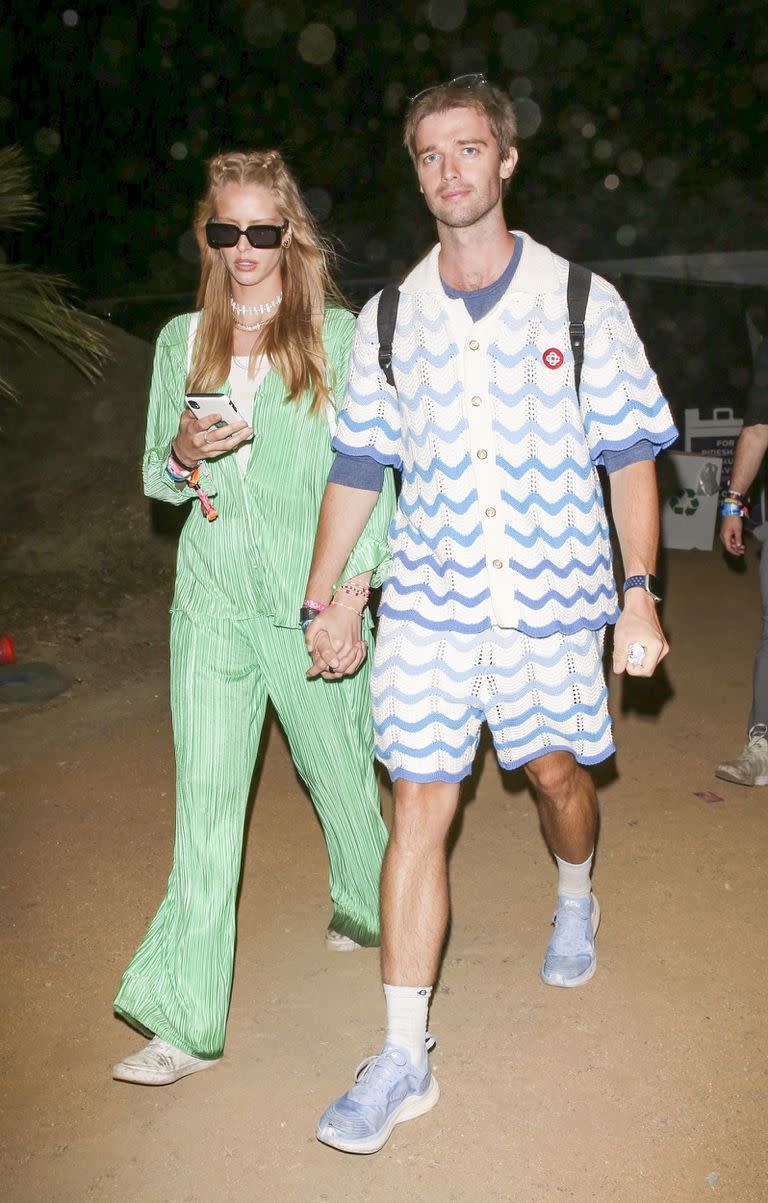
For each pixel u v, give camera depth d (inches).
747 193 640.4
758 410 181.9
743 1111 113.8
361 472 116.1
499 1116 114.6
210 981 119.7
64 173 685.9
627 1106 115.2
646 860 167.3
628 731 220.2
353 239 645.9
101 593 288.0
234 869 120.3
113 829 183.6
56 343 289.0
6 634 269.3
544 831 131.8
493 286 107.7
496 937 147.4
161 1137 113.8
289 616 118.7
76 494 300.5
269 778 201.3
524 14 715.4
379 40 723.4
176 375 118.9
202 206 116.0
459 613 111.7
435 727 114.1
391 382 111.9
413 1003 113.6
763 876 161.5
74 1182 108.5
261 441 116.1
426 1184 106.4
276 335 115.2
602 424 108.6
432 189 105.5
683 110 700.7
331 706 124.8
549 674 114.3
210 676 118.4
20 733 225.3
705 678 249.8
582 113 710.5
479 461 108.5
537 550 110.4
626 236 640.4
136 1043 129.3
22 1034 131.2
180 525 307.7
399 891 114.0
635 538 108.7
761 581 190.5
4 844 179.2
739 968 138.6
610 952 142.9
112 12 683.4
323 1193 106.0
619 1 706.8
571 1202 103.4
